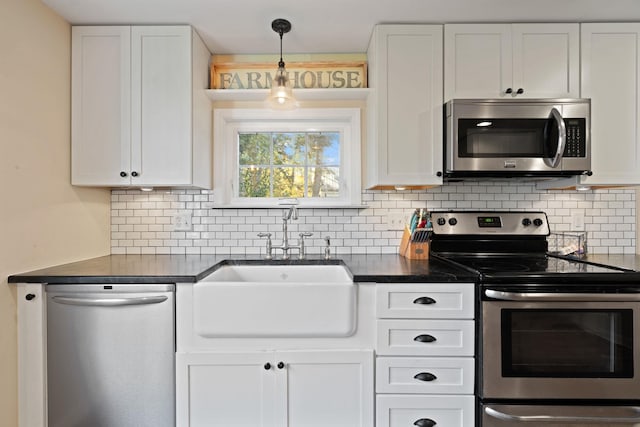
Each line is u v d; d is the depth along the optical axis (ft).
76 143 5.95
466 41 6.09
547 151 5.77
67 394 4.83
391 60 6.11
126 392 4.85
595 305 4.66
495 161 5.78
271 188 7.39
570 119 5.76
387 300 4.88
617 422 4.57
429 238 6.52
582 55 6.04
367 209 7.19
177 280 4.83
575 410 4.63
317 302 4.87
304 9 5.67
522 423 4.70
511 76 6.04
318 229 7.22
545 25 6.05
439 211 7.02
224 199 7.13
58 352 4.82
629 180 6.02
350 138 7.20
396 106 6.12
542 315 4.72
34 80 5.17
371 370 4.89
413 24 6.12
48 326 4.83
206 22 6.00
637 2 5.52
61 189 5.73
